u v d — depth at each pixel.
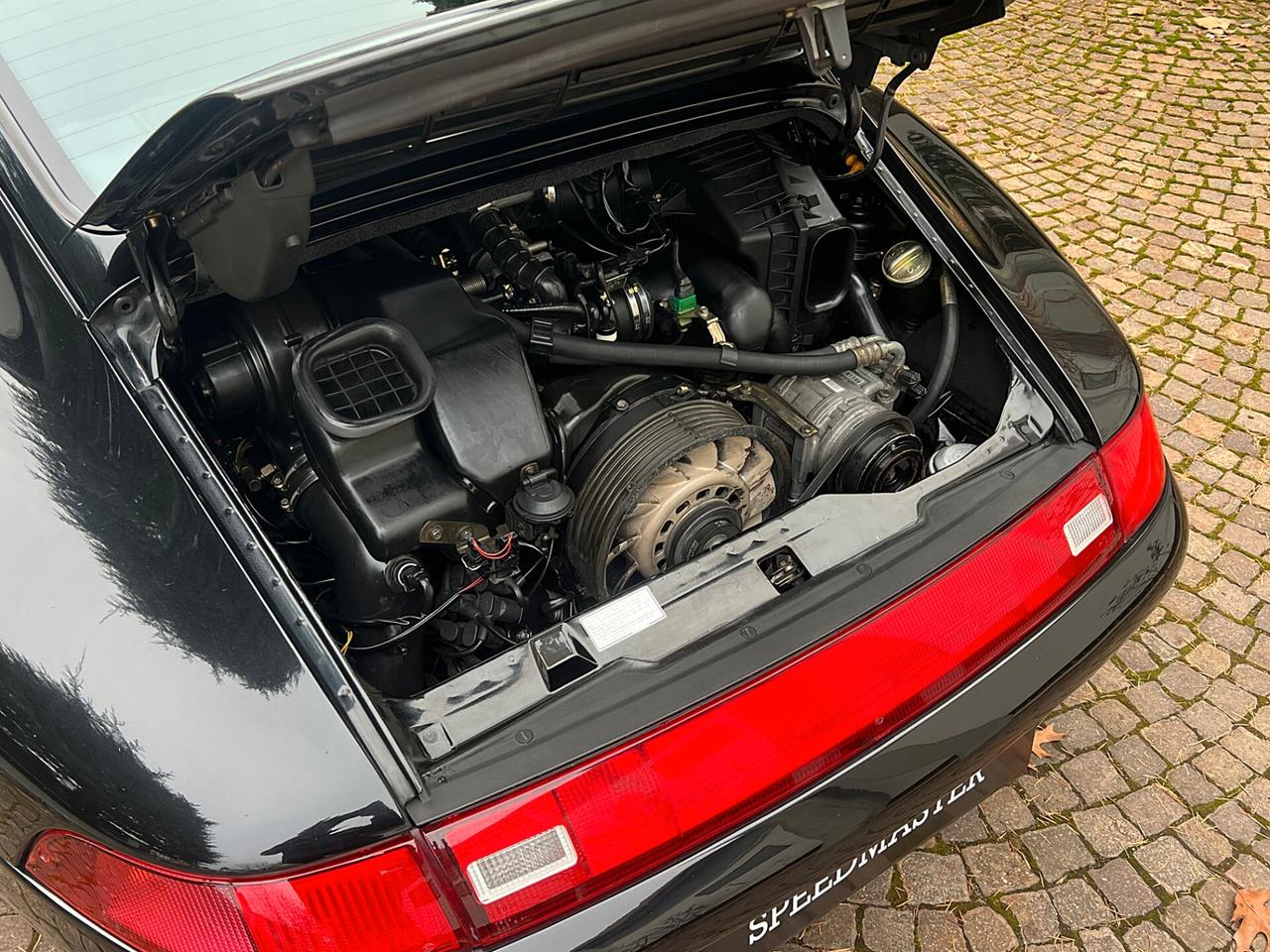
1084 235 4.27
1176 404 3.48
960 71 5.50
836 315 2.29
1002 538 1.66
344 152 1.41
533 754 1.34
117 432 1.51
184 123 1.15
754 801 1.45
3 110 1.73
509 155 1.77
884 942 2.12
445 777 1.31
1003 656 1.67
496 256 1.99
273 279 1.45
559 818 1.32
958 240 2.09
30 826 1.35
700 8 1.31
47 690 1.36
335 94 1.13
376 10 1.78
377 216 1.67
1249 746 2.49
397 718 1.37
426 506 1.65
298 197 1.28
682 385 1.93
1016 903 2.19
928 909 2.18
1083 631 1.76
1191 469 3.24
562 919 1.33
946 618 1.60
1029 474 1.75
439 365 1.72
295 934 1.25
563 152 1.81
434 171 1.72
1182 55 5.64
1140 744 2.49
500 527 1.73
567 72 1.43
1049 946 2.12
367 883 1.25
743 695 1.44
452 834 1.27
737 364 1.97
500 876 1.30
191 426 1.51
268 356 1.72
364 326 1.61
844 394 2.04
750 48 1.63
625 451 1.80
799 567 1.59
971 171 2.32
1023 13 6.08
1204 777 2.43
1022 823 2.33
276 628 1.35
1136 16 6.05
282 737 1.28
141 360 1.54
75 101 1.72
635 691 1.41
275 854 1.24
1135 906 2.18
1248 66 5.53
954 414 2.17
